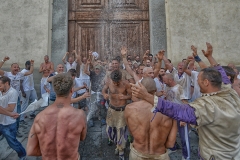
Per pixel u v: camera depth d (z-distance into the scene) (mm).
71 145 1740
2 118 3082
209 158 1718
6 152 3729
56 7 8211
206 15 8102
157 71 3572
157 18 8250
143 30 8555
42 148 1729
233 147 1719
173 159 3479
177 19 8078
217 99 1712
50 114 1762
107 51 8406
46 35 7762
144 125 2045
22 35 7734
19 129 4730
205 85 1817
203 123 1646
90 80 5367
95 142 4102
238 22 8062
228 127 1665
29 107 3248
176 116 1617
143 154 2043
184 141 3100
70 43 8344
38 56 7680
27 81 5711
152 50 8078
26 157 3463
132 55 8438
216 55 7922
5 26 7738
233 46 7949
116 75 3334
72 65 7016
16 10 7832
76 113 1812
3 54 7617
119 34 8508
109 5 8594
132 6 8656
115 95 3412
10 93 3115
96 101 5297
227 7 8125
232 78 2473
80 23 8477
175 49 7934
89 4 8562
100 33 8469
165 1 8227
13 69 5270
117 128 3359
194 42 7977
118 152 3619
